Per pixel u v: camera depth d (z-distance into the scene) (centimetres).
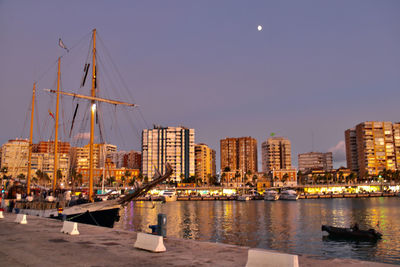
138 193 3678
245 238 5188
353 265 1038
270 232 5797
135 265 1098
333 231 5284
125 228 6450
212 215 9200
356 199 18512
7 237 1798
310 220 7662
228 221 7612
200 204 15475
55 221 2869
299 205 13725
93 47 4825
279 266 916
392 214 8800
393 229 5984
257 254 977
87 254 1299
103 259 1201
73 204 3922
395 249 4244
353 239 4975
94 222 3709
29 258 1230
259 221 7556
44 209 3903
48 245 1521
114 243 1573
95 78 4794
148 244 1388
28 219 3089
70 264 1123
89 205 3638
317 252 4109
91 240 1670
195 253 1302
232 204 15238
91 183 4306
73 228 1898
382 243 4634
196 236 5409
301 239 5034
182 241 1597
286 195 18725
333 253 4047
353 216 8444
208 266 1073
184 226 6725
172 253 1306
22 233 1977
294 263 891
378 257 3825
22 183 6469
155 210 11356
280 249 4312
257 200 19462
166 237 1725
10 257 1252
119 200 3731
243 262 1130
